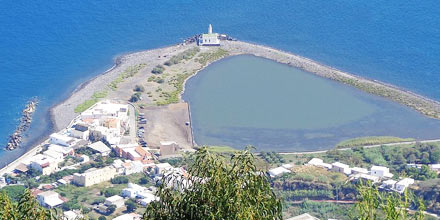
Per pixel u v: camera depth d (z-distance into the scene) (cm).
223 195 5712
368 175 19875
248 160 5906
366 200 6225
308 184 19175
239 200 5684
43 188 19700
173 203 6022
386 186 19038
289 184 19238
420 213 6281
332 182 19312
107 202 18350
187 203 5856
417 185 19088
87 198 18912
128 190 18862
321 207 17950
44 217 6341
